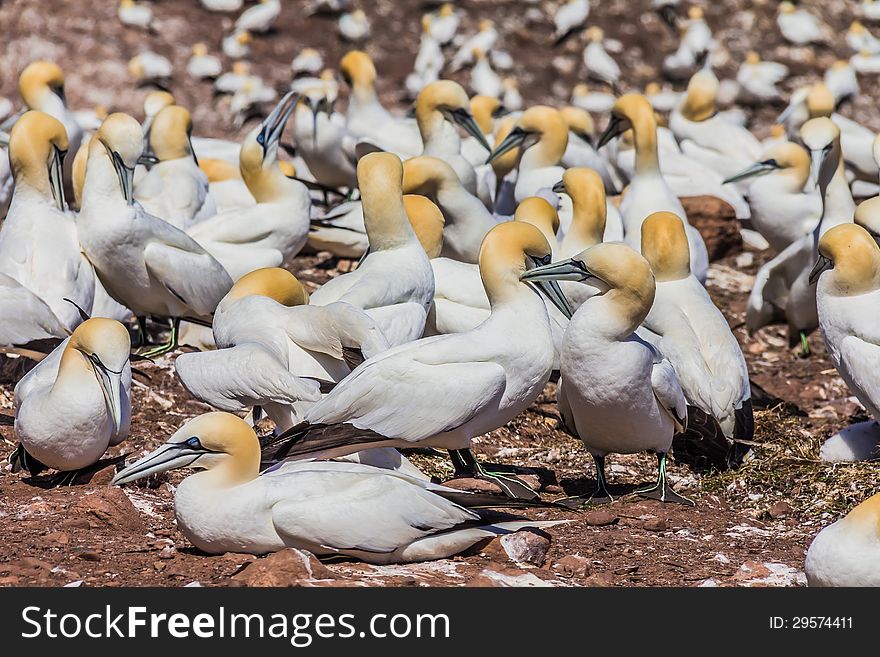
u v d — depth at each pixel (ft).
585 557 38.14
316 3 148.15
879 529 32.83
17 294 50.39
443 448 45.34
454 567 35.55
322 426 38.78
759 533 41.86
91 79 131.75
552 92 141.28
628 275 40.63
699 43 140.87
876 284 48.08
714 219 82.74
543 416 55.16
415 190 61.72
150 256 54.80
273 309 44.11
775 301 67.67
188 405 52.31
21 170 56.18
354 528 34.27
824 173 67.00
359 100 92.94
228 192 75.92
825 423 55.83
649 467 49.34
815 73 146.41
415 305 49.26
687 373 48.01
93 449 41.93
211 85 134.82
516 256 41.55
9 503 40.29
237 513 34.45
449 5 144.36
